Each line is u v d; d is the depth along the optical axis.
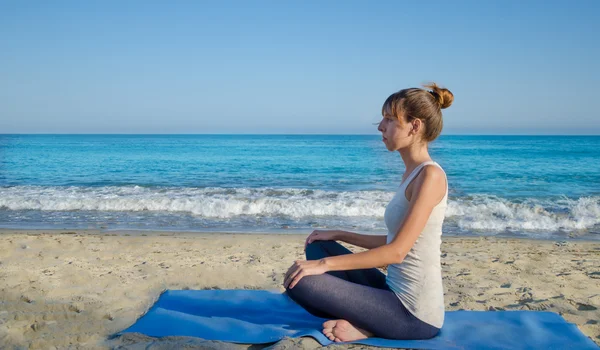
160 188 13.52
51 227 8.48
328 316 2.91
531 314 3.42
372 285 2.96
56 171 20.22
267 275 4.96
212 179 17.33
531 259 5.98
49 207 10.47
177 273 4.95
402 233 2.45
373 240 3.04
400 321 2.68
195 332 3.00
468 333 3.02
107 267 5.22
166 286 4.44
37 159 28.06
